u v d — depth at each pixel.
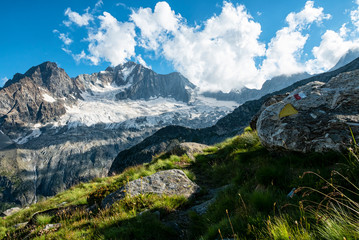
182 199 7.33
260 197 4.51
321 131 6.45
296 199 4.09
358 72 7.50
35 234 7.35
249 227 3.42
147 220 5.52
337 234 2.38
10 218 14.87
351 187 3.63
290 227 3.01
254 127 14.84
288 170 5.82
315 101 7.68
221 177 9.84
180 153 16.48
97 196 9.89
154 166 13.16
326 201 3.52
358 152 4.27
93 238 5.46
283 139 7.29
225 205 5.52
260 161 8.21
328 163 5.56
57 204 14.66
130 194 7.64
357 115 6.17
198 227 5.18
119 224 5.82
